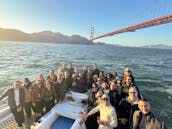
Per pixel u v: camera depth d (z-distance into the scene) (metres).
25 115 5.52
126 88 5.02
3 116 5.60
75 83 7.61
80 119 4.47
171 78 19.47
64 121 4.81
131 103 3.88
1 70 19.00
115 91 4.71
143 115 2.86
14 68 20.86
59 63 27.55
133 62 36.44
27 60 30.19
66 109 5.26
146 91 13.26
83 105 5.55
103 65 28.30
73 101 5.90
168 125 7.71
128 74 5.85
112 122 3.57
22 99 5.14
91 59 37.72
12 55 38.84
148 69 26.83
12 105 5.00
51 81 5.91
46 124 4.44
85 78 8.00
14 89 5.09
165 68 29.22
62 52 58.06
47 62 28.31
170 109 9.49
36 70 20.16
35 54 45.00
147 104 2.80
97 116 4.13
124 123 3.93
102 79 6.95
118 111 4.09
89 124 4.45
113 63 32.19
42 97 5.57
